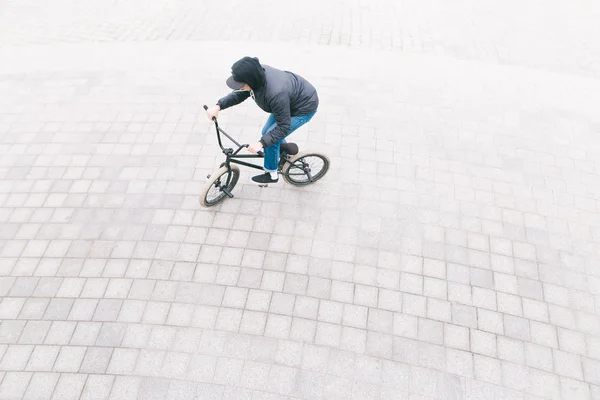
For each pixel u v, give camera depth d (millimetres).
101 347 3873
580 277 4473
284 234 4734
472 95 6672
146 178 5277
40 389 3635
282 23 8570
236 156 4344
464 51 7828
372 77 6938
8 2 9016
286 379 3715
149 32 8266
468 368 3822
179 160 5500
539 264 4570
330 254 4574
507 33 8352
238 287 4293
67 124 5969
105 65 7070
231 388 3656
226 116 6121
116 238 4668
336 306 4184
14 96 6387
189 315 4086
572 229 4895
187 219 4852
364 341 3953
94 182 5219
